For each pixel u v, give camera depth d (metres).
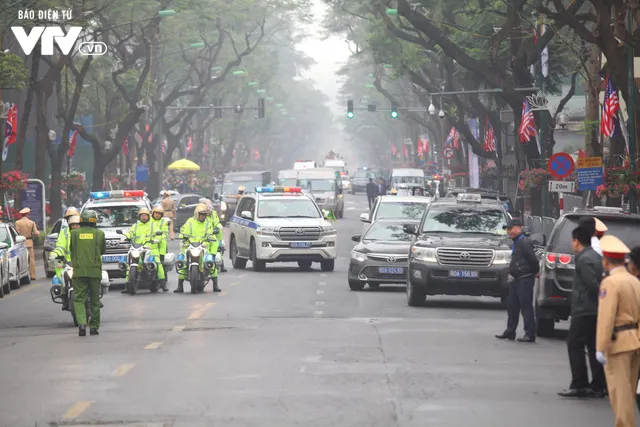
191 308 48.19
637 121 64.56
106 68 135.75
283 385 27.02
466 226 50.62
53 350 34.50
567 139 141.62
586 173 67.44
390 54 128.12
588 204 82.38
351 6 131.75
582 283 25.91
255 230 71.06
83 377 28.75
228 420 22.78
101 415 23.50
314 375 28.56
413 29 108.94
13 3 81.75
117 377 28.66
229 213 146.00
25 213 67.62
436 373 28.98
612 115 71.75
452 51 89.62
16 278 61.12
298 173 152.38
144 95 152.50
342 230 125.88
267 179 155.25
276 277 66.62
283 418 22.95
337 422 22.52
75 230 38.84
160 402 24.91
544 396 25.77
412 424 22.34
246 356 32.12
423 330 39.03
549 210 102.62
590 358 25.94
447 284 47.91
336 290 57.72
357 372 29.08
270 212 72.75
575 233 26.33
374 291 57.44
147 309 47.97
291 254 70.56
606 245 21.38
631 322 21.05
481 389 26.61
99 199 65.31
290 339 36.19
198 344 35.12
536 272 36.62
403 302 51.25
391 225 60.16
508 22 84.12
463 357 32.09
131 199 65.25
